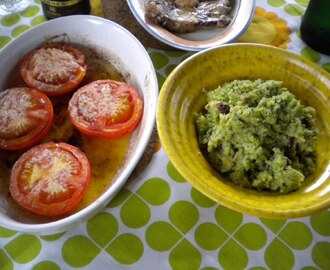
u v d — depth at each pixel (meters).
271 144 0.27
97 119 0.30
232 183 0.26
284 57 0.30
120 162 0.30
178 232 0.27
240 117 0.26
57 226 0.23
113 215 0.28
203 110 0.30
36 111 0.31
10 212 0.27
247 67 0.30
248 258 0.26
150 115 0.28
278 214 0.22
